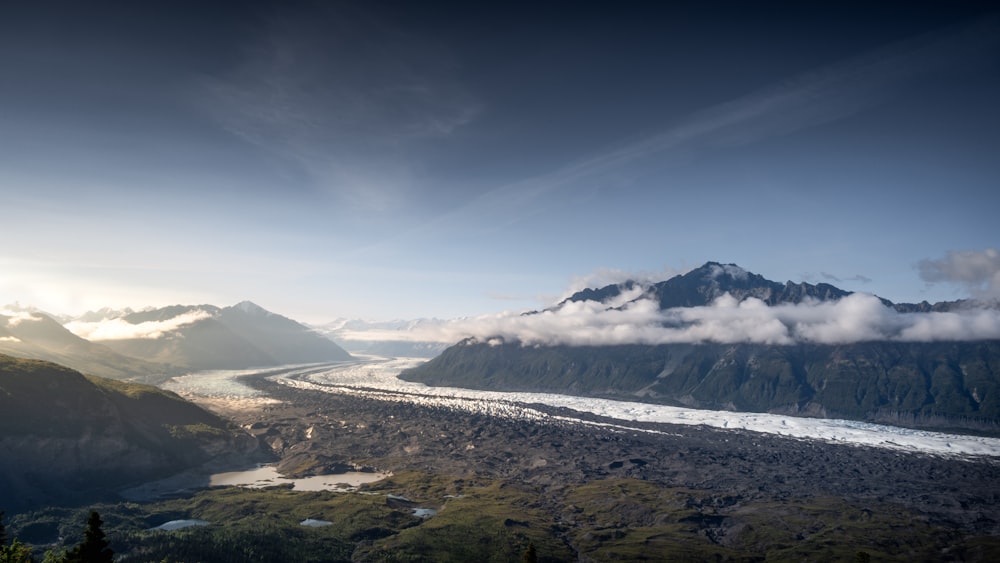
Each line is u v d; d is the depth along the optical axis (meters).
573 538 174.62
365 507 185.75
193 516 176.75
